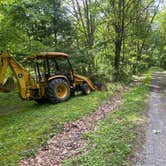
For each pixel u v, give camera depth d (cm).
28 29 1631
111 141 630
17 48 1393
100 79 1695
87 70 1712
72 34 1895
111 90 1530
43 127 799
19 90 1145
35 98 1192
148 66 5162
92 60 1764
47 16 1634
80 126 809
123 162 521
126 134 684
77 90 1398
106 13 1983
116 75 1950
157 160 540
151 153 575
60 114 945
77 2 1917
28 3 1434
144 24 2516
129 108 1009
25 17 1416
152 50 4772
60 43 1817
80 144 651
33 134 749
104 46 2102
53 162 568
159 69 5153
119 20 1970
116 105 1124
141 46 3184
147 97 1334
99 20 1988
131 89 1644
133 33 2322
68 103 1170
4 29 1255
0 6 1196
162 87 1842
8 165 571
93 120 879
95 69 1783
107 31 2062
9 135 769
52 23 1788
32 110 1098
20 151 638
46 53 1226
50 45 1817
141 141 648
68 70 1388
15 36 1338
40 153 623
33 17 1481
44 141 686
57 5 1777
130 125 773
